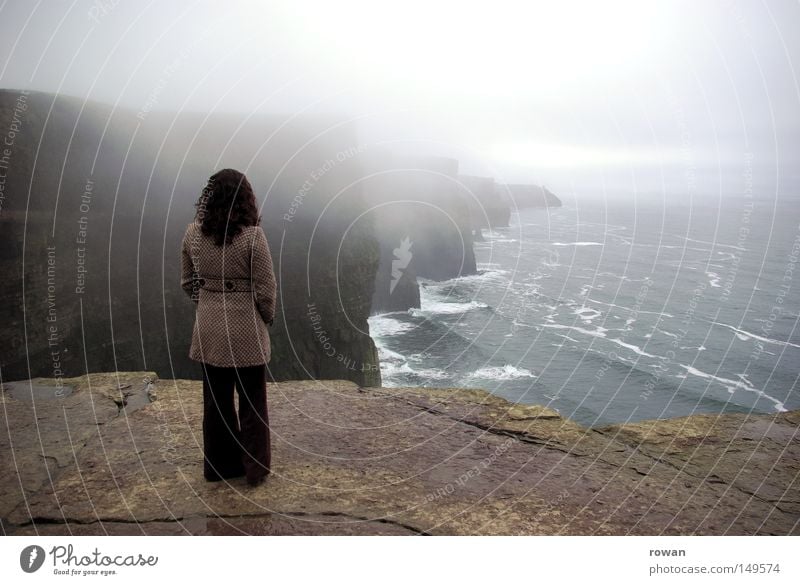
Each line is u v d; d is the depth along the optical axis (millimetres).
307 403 4551
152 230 25922
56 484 3271
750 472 3584
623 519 2979
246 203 2953
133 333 25375
